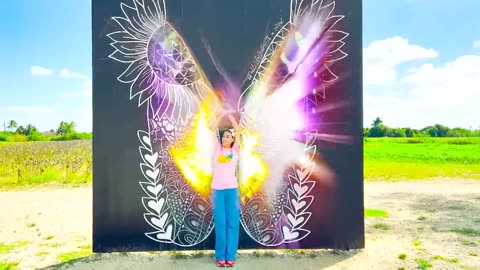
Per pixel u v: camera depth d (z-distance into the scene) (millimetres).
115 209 4773
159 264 4500
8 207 7957
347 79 4887
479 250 5055
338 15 4867
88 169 13062
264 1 4844
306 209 4887
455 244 5320
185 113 4816
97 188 4754
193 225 4844
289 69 4859
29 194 9586
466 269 4344
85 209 7750
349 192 4895
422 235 5777
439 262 4570
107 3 4734
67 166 12828
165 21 4789
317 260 4613
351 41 4875
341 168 4887
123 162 4770
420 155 17516
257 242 4879
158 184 4805
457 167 14469
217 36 4820
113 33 4734
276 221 4887
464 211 7500
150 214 4801
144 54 4766
